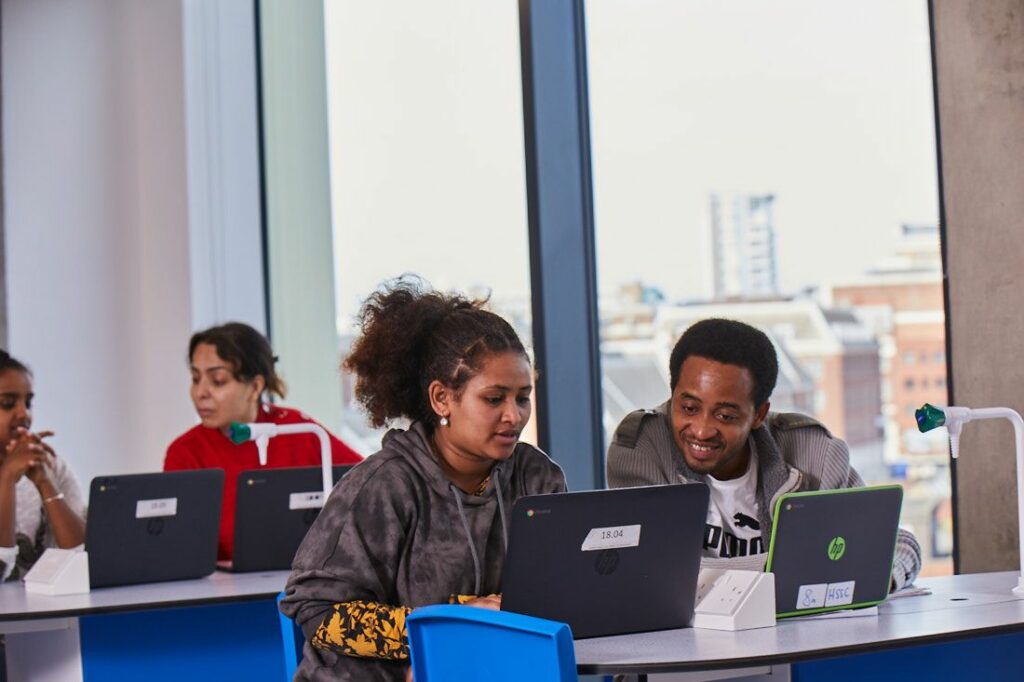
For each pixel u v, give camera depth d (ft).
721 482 8.61
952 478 11.59
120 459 18.98
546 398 13.91
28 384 12.56
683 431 8.32
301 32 18.19
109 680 10.69
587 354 14.16
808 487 8.64
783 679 7.39
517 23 14.64
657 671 6.30
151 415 18.69
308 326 18.29
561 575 6.84
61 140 19.36
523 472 7.75
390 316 7.70
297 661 7.75
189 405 18.24
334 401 17.94
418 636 6.51
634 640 6.91
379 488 7.29
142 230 18.88
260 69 19.06
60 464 12.75
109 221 19.16
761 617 7.23
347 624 7.02
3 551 11.84
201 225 18.47
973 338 11.32
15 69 19.45
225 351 13.14
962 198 11.39
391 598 7.32
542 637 5.82
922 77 12.24
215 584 10.75
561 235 14.08
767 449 8.61
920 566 8.63
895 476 12.46
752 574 7.31
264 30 18.97
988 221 11.18
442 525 7.38
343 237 17.57
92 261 19.20
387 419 7.76
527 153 14.02
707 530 8.63
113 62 19.27
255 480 11.26
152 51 18.81
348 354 7.91
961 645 7.88
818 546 7.45
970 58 11.29
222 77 18.81
